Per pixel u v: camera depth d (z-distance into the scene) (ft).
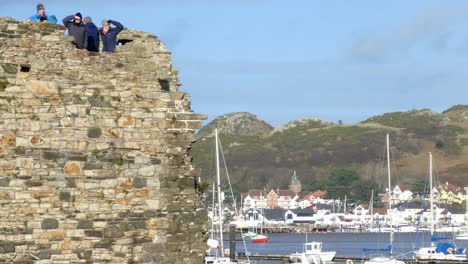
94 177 153.58
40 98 152.87
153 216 155.74
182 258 157.58
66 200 151.94
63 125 153.28
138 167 156.25
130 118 156.76
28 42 153.48
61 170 152.25
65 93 154.20
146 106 158.10
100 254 152.87
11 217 149.48
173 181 158.10
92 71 156.35
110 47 168.25
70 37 155.53
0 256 148.56
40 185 151.02
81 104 154.51
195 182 161.99
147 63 159.33
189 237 159.02
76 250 151.74
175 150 158.92
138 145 156.76
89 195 153.28
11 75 151.94
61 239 151.12
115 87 156.97
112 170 154.61
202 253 159.53
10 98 151.64
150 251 154.92
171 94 159.63
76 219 152.05
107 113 155.74
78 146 153.58
